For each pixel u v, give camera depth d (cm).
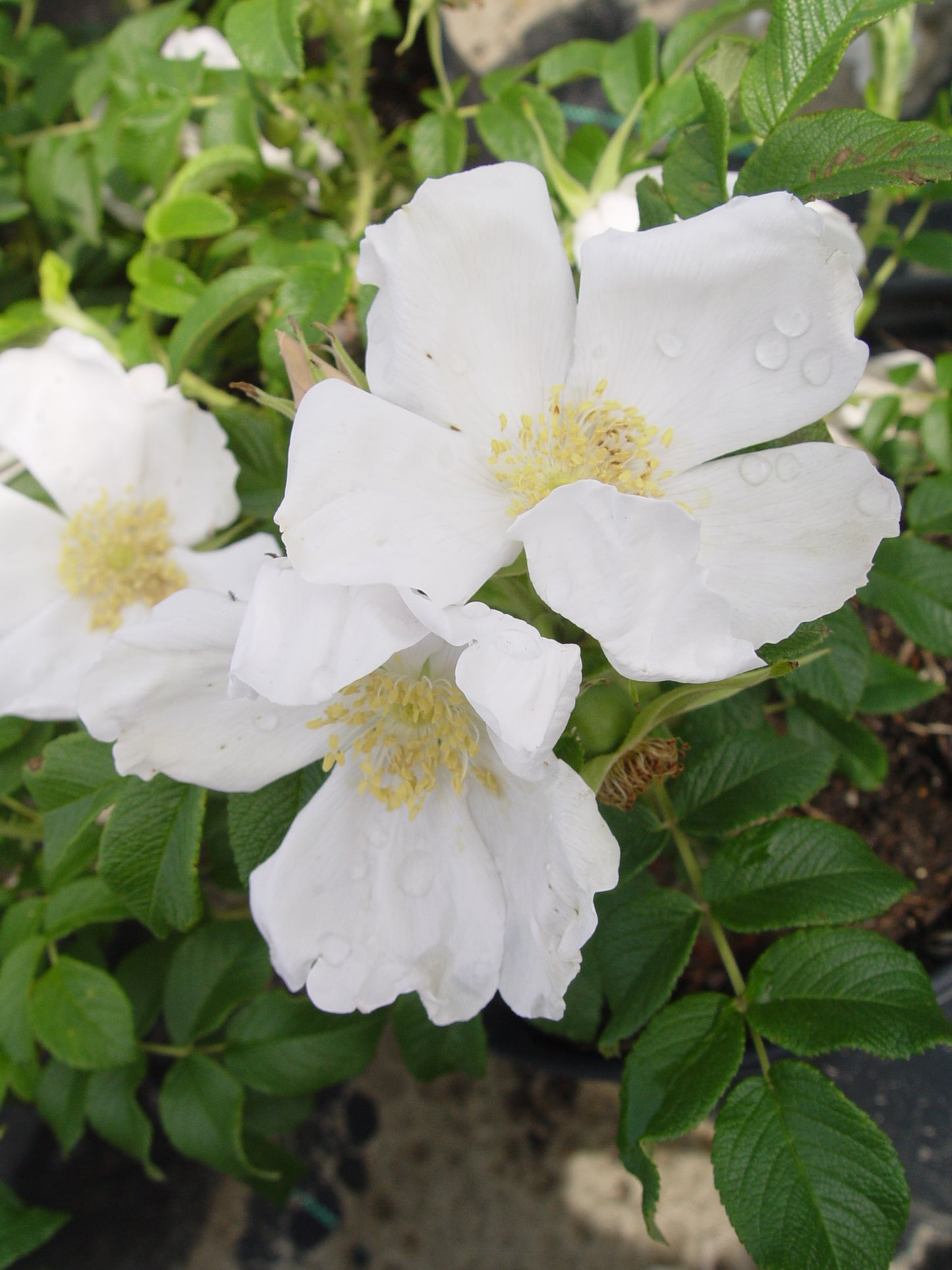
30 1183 31
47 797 17
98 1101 21
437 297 13
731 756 18
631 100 23
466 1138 31
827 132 14
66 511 21
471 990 14
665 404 14
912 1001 15
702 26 21
